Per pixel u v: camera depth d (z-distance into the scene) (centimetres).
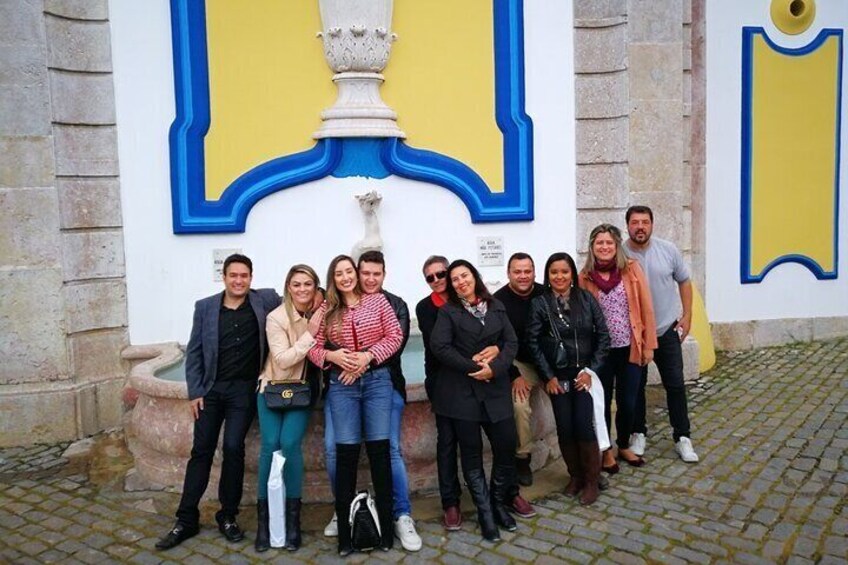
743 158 769
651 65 648
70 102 561
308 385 395
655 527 398
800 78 777
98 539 400
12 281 548
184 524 395
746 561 362
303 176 608
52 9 548
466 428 396
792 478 457
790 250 794
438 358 394
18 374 554
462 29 627
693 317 710
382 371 393
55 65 551
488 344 397
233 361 400
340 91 608
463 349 395
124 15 573
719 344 781
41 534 407
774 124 775
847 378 670
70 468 503
